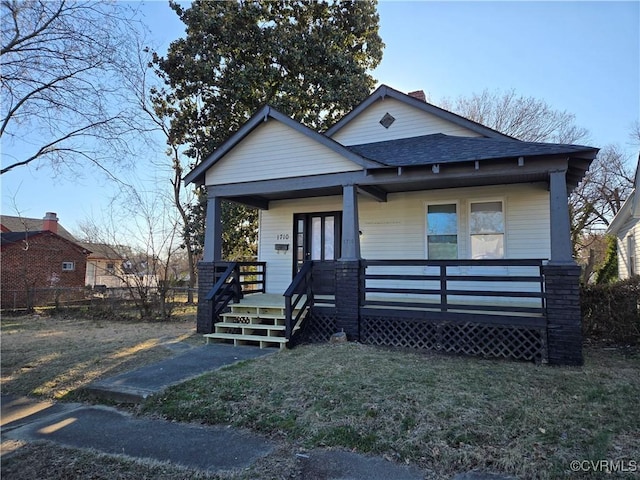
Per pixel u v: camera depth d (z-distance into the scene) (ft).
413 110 33.81
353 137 35.81
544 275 20.03
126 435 12.51
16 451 11.36
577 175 23.82
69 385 17.61
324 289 32.91
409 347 22.89
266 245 35.47
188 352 22.93
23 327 36.88
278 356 21.20
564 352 19.27
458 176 22.49
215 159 29.14
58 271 72.95
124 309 44.88
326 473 9.89
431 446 10.89
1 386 17.93
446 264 22.31
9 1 21.29
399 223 30.50
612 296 26.53
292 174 26.99
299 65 54.13
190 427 13.11
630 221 44.62
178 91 55.98
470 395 14.24
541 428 11.67
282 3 56.34
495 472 9.75
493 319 20.98
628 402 13.70
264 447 11.47
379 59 60.95
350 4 58.39
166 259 44.60
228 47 53.78
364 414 12.89
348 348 22.36
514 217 27.48
